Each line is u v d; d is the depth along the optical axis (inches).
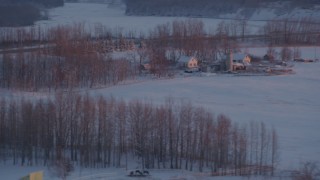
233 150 5231.3
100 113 5403.5
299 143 5895.7
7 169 5118.1
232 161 5157.5
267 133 6018.7
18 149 5452.8
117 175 4972.9
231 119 6658.5
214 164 5128.0
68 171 5029.5
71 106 5541.3
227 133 5196.9
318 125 6638.8
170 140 5260.8
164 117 5393.7
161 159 5280.5
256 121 6668.3
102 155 5354.3
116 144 5541.3
